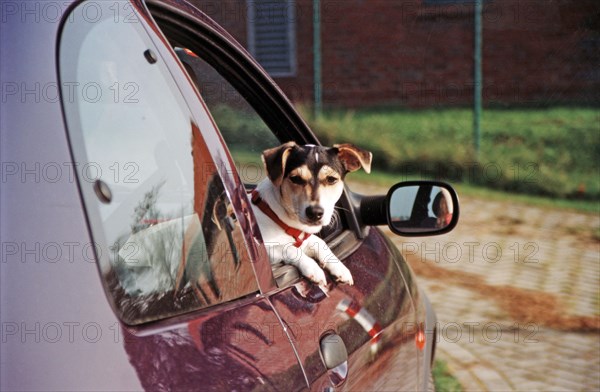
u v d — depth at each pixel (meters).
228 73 2.55
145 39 1.67
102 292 1.18
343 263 2.33
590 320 5.69
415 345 2.70
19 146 1.16
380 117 13.84
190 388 1.24
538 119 13.54
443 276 6.81
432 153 11.68
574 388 4.47
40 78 1.23
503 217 9.26
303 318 1.82
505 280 6.70
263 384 1.44
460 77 14.32
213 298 1.54
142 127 1.51
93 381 1.09
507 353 5.04
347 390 1.88
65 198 1.18
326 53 14.53
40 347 1.06
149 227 1.42
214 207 1.69
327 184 2.62
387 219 2.70
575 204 10.09
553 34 14.12
